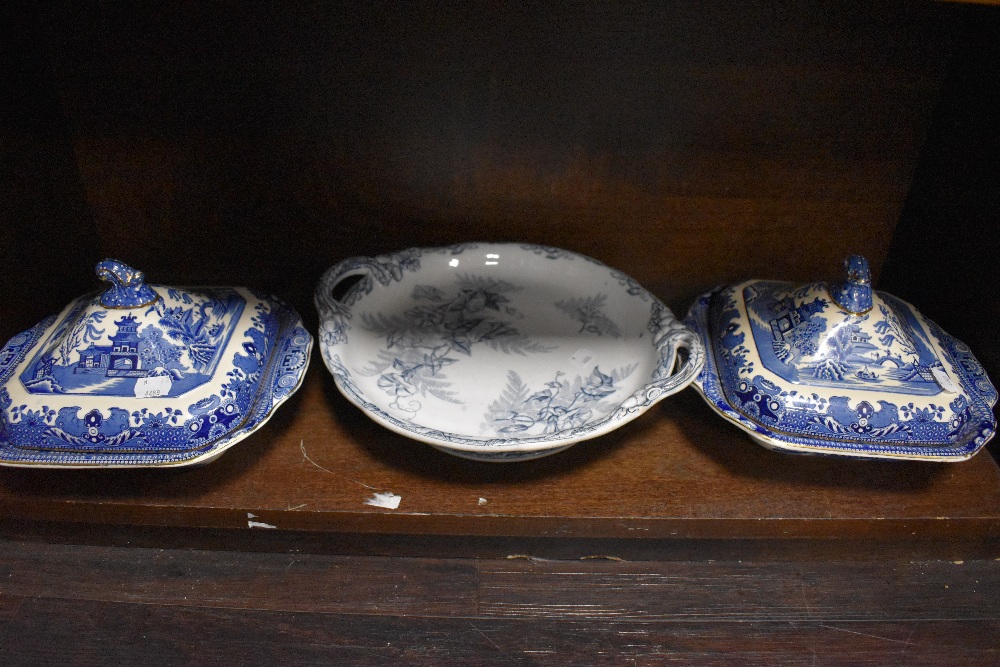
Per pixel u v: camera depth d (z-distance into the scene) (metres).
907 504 0.76
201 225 0.98
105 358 0.70
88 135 0.90
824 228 1.01
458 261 0.95
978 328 0.85
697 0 0.83
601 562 0.80
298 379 0.76
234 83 0.88
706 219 0.99
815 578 0.79
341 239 1.00
